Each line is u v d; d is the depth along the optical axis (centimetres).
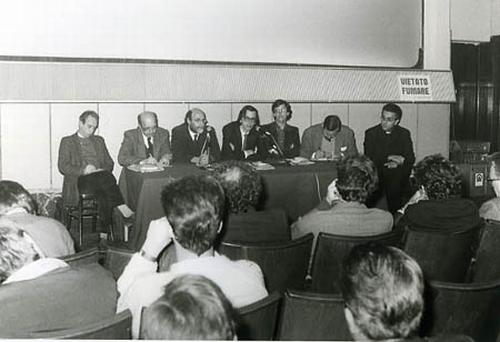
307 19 709
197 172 442
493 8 829
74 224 526
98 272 179
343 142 593
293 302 182
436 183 286
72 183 518
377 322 125
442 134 761
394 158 575
